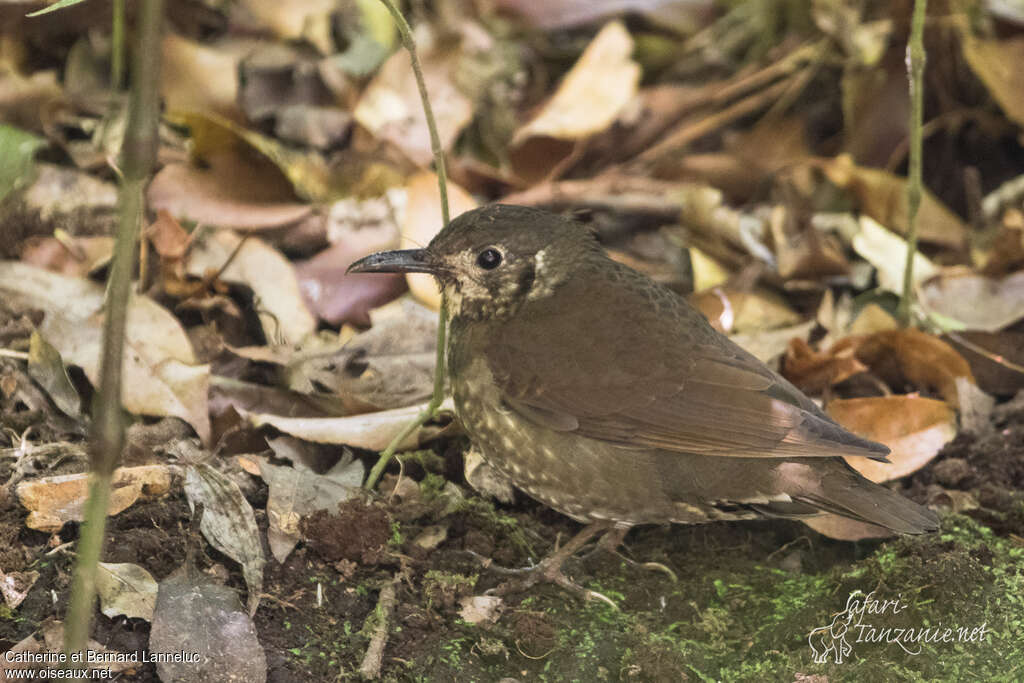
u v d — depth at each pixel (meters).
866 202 12.16
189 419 8.81
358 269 8.59
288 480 8.47
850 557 8.76
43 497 7.69
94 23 12.23
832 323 10.70
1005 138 13.22
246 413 8.91
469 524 8.70
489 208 8.62
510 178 12.43
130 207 4.72
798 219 12.02
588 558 8.72
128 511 7.93
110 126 11.66
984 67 12.46
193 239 10.34
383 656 7.52
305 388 9.43
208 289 10.24
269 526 8.12
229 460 8.64
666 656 7.67
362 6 13.32
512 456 8.30
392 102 12.47
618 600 8.36
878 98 13.22
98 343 9.11
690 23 14.96
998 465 9.46
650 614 8.25
